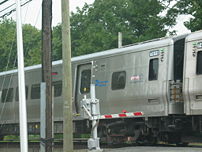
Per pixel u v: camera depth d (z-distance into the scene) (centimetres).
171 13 3241
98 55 1953
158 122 1755
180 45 1697
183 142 1728
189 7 3172
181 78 1683
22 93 1299
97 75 1945
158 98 1694
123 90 1828
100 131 2000
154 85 1706
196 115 1655
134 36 4784
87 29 4953
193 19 2975
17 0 1320
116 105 1869
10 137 2848
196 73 1584
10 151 2214
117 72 1861
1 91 2597
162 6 3309
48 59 1492
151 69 1733
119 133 1908
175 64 1677
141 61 1770
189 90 1595
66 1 1496
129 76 1806
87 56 2011
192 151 1330
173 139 1772
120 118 1898
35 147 2192
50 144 1455
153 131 1780
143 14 3431
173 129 1692
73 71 2061
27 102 2356
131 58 1811
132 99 1791
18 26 1313
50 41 1505
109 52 1911
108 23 4853
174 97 1658
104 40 4603
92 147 1468
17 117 2492
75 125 2156
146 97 1736
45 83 1480
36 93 2308
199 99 1574
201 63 1577
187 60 1617
